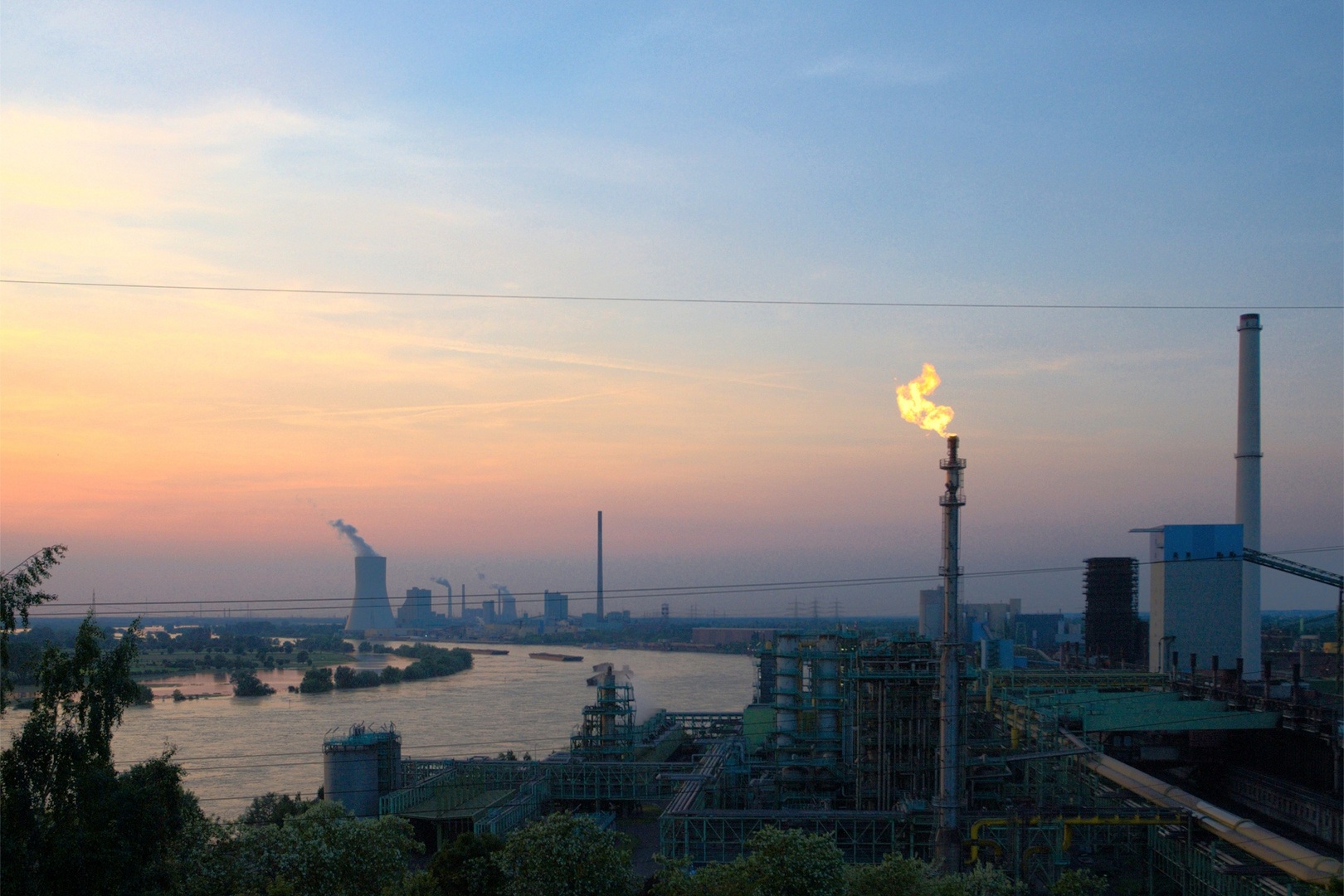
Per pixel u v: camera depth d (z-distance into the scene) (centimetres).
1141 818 9400
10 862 4931
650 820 14125
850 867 7544
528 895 6944
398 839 7225
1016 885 8075
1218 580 19600
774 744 13225
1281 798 13250
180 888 6103
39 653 5859
